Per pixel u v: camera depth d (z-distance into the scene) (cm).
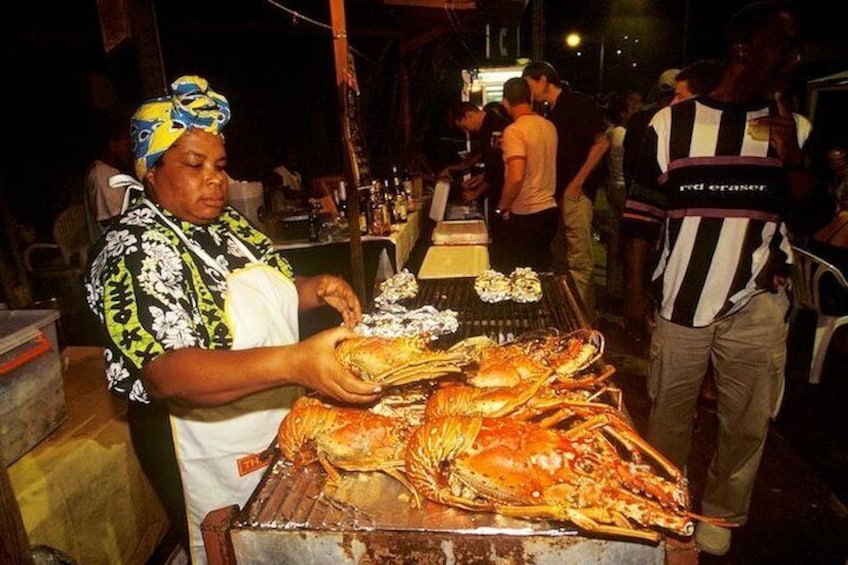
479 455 141
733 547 316
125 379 167
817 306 479
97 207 525
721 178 265
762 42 247
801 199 262
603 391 188
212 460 201
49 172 829
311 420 168
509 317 288
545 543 129
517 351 205
